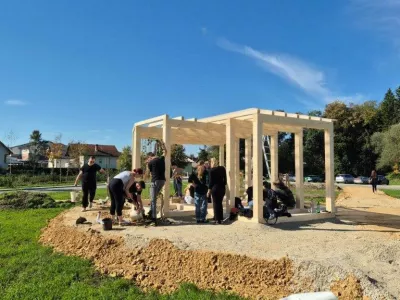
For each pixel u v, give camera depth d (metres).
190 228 9.07
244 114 10.67
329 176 11.80
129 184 9.73
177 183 15.97
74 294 5.52
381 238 8.48
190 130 13.74
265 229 9.27
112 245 7.69
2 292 5.65
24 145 95.31
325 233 8.98
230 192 11.09
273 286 5.79
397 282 5.76
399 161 49.06
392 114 58.53
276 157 14.05
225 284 5.95
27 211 13.92
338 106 59.62
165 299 5.42
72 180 43.03
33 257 7.41
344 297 5.31
